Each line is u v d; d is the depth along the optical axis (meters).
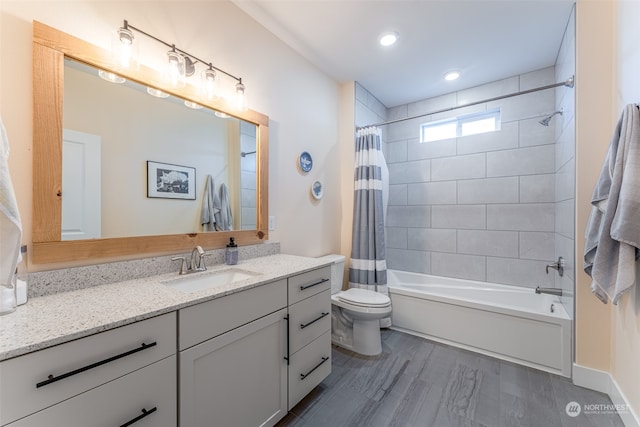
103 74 1.21
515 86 2.64
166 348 0.91
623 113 1.33
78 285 1.10
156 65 1.37
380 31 2.01
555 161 2.42
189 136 1.53
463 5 1.76
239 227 1.79
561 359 1.82
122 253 1.25
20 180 0.99
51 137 1.05
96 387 0.76
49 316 0.82
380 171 2.64
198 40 1.55
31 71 1.01
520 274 2.60
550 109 2.47
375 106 3.12
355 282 2.59
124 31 1.18
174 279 1.31
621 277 1.26
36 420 0.66
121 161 1.26
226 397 1.11
